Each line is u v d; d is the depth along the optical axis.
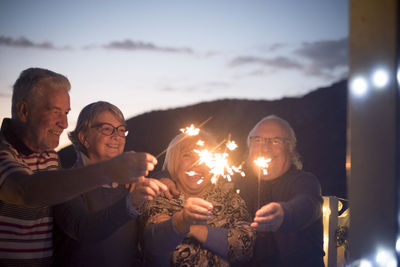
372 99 1.53
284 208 2.21
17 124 1.99
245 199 2.57
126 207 1.82
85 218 1.92
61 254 2.07
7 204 1.87
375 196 1.53
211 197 2.39
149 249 2.14
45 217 2.01
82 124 2.39
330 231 2.89
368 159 1.54
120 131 2.40
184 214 1.99
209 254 2.23
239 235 2.23
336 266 2.89
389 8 1.50
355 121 1.56
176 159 2.41
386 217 1.50
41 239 1.99
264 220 2.10
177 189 2.40
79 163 2.33
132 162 1.50
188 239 2.25
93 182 1.53
